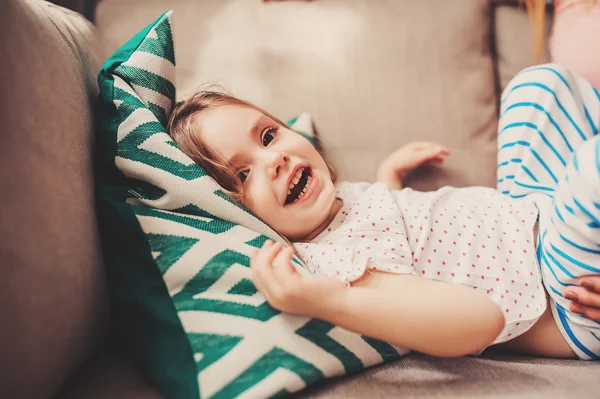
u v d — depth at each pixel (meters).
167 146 0.65
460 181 0.96
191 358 0.54
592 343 0.64
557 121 0.85
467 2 1.01
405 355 0.62
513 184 0.87
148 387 0.57
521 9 1.09
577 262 0.60
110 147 0.65
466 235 0.71
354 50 0.99
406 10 1.01
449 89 0.99
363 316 0.54
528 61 1.07
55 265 0.51
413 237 0.70
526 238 0.70
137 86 0.70
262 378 0.53
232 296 0.58
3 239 0.45
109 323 0.64
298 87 0.99
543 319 0.67
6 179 0.45
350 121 0.98
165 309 0.57
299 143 0.76
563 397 0.49
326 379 0.57
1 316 0.45
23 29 0.51
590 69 0.95
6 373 0.46
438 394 0.51
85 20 0.87
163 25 0.75
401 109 0.98
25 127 0.49
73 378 0.59
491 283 0.66
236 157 0.73
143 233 0.60
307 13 1.02
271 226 0.72
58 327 0.51
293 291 0.54
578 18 0.97
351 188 0.85
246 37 1.01
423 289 0.56
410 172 0.97
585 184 0.53
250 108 0.79
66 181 0.55
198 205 0.63
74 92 0.61
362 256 0.62
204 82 0.97
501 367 0.58
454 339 0.53
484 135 0.99
